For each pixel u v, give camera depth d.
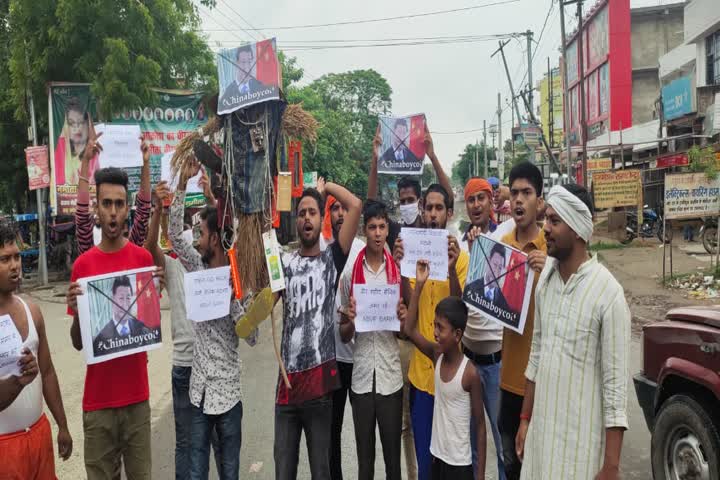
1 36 16.45
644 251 18.61
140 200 4.05
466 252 4.07
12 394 2.81
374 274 3.77
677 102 22.03
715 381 3.43
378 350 3.65
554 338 2.66
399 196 4.88
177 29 16.33
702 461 3.60
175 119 16.08
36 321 3.20
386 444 3.62
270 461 4.78
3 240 2.95
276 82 3.55
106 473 3.40
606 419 2.49
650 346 4.12
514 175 3.68
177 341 4.05
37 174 15.13
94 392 3.35
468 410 3.44
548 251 2.70
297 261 3.68
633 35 32.97
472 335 3.92
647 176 25.66
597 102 35.28
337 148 33.78
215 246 3.79
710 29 20.34
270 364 7.90
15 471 2.92
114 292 3.32
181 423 4.05
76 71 15.12
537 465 2.68
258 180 3.69
